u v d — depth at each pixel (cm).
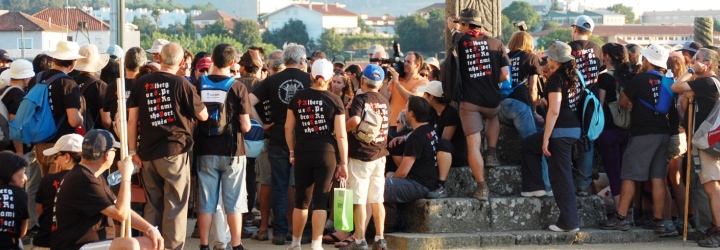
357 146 979
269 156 1051
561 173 1058
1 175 843
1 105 1077
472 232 1062
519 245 1048
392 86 1196
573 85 1047
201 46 13300
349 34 15825
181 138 909
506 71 1063
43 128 1000
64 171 854
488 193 1085
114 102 1002
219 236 970
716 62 1055
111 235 803
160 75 906
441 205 1056
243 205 961
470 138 1066
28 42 9056
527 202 1086
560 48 1041
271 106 1038
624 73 1104
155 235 792
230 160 945
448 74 1057
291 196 1068
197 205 980
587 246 1052
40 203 859
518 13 15150
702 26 1656
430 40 13012
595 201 1112
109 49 1150
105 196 777
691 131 1060
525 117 1109
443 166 1069
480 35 1061
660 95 1073
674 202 1167
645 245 1062
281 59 1091
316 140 951
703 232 1077
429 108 1072
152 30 16200
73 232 774
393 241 1035
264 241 1091
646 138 1074
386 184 1041
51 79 1015
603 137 1137
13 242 842
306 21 16638
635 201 1157
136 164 920
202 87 941
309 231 1074
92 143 778
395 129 1184
